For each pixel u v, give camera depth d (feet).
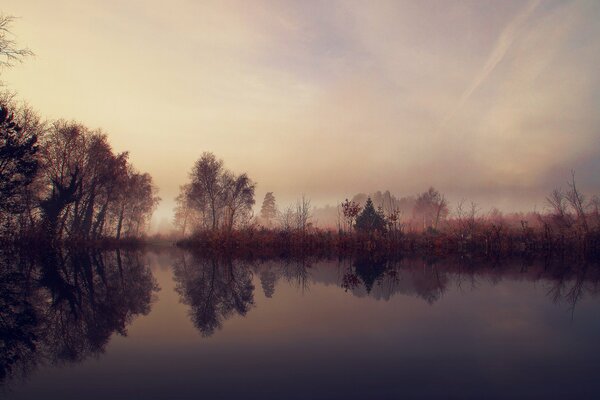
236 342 21.20
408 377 15.98
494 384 15.24
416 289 38.65
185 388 14.97
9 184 72.28
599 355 18.71
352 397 14.02
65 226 109.19
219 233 109.81
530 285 41.01
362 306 30.63
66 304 31.55
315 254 87.92
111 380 15.88
